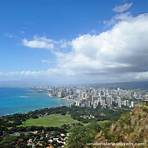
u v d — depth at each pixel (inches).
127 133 1573.6
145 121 1555.1
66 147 1852.9
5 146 4288.9
